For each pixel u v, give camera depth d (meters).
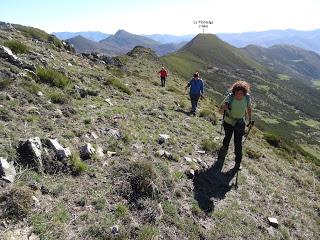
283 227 3.86
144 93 8.43
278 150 8.14
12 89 4.50
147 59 37.25
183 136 5.28
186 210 3.35
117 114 5.20
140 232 2.80
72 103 4.96
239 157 4.50
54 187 2.92
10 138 3.26
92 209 2.85
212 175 4.25
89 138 3.96
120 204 3.01
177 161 4.21
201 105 10.29
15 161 2.99
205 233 3.16
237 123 4.32
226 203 3.78
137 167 3.46
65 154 3.31
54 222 2.55
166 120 5.85
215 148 5.00
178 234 3.00
